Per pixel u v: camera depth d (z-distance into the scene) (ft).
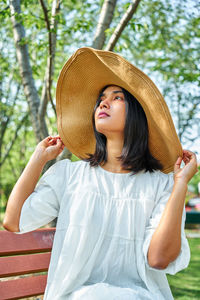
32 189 5.11
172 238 4.25
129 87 5.09
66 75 5.67
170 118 4.81
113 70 5.01
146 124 5.41
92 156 5.67
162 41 18.80
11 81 29.40
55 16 10.23
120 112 5.24
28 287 5.27
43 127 11.27
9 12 11.47
